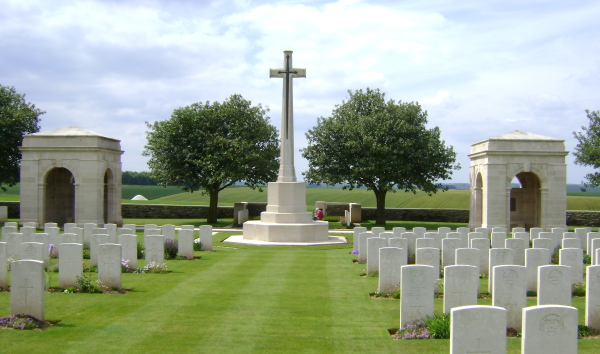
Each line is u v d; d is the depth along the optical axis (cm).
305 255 2514
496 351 821
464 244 2366
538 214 4128
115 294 1520
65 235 2100
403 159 4322
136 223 4541
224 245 2967
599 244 2077
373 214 5106
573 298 1502
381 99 4591
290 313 1309
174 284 1691
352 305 1397
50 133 3856
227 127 4444
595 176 4116
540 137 3856
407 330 1116
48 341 1062
